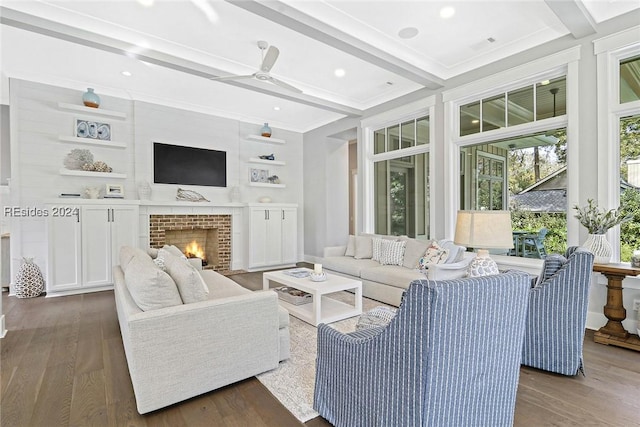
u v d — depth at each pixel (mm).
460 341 1225
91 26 3078
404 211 5160
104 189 4898
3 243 4512
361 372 1479
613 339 2666
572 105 3186
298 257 7168
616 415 1779
